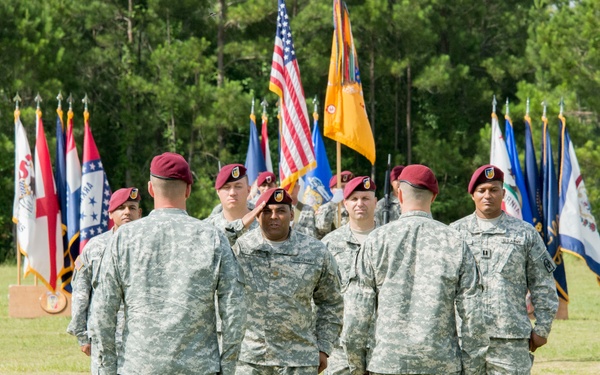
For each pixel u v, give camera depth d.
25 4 43.69
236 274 7.24
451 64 52.06
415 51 49.03
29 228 21.52
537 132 40.22
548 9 53.16
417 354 7.96
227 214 10.25
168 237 7.21
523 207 20.64
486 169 10.25
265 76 51.25
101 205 21.05
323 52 49.44
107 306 7.18
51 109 44.09
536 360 16.19
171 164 7.35
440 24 49.97
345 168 52.12
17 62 42.34
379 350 8.09
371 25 46.72
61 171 21.97
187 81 50.09
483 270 10.17
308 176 20.53
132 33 49.03
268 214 8.88
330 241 11.03
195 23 50.50
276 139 50.31
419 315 8.02
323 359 8.91
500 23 53.53
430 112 52.25
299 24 46.88
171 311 7.06
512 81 53.78
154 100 47.78
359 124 16.17
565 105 39.44
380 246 8.19
